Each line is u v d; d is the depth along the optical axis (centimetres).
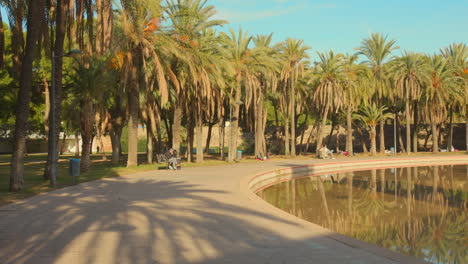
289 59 4044
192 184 1538
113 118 3362
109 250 593
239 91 3388
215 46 2855
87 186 1457
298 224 791
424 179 2523
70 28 1686
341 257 564
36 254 572
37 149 6181
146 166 2580
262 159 3778
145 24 2386
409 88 4916
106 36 1661
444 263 810
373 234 1088
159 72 2353
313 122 6012
